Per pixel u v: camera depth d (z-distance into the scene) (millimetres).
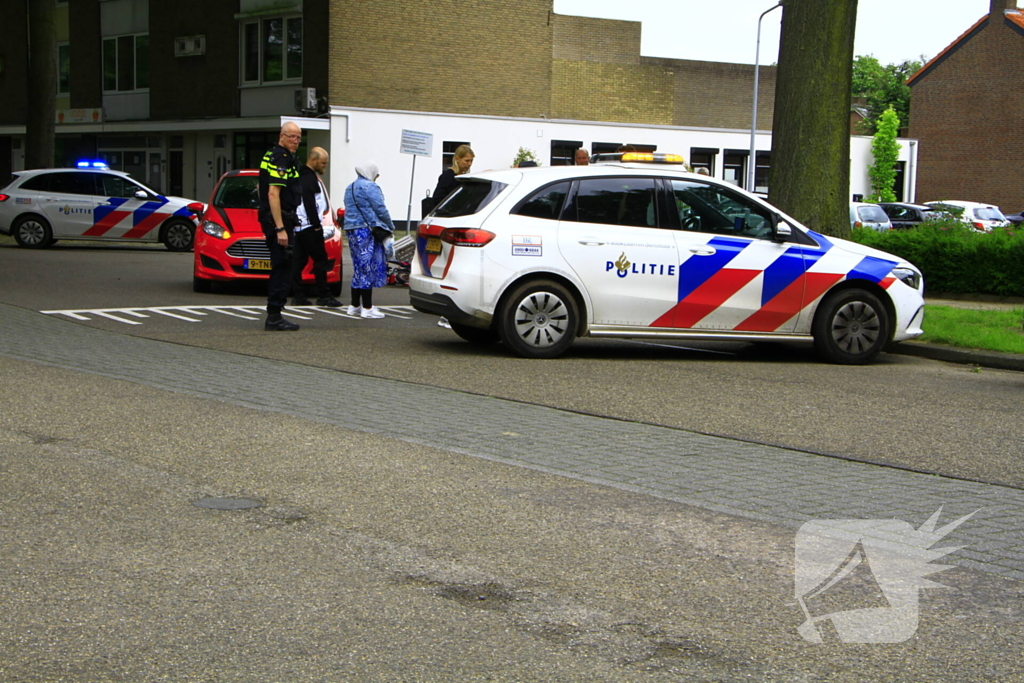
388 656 3645
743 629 3953
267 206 11750
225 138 38969
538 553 4723
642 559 4680
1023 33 50594
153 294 15547
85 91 43281
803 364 11047
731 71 54312
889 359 11789
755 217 10945
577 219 10461
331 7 35938
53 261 20828
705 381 9531
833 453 6797
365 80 36906
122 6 41469
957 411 8430
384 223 13273
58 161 45312
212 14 38531
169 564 4480
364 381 8891
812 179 14367
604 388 8930
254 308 14203
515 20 39656
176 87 40125
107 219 24625
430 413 7613
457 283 10273
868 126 75750
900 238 18812
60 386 8211
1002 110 51688
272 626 3881
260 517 5125
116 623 3881
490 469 6090
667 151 45344
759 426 7574
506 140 40031
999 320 13492
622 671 3566
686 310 10625
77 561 4492
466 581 4375
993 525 5309
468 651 3701
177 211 25078
